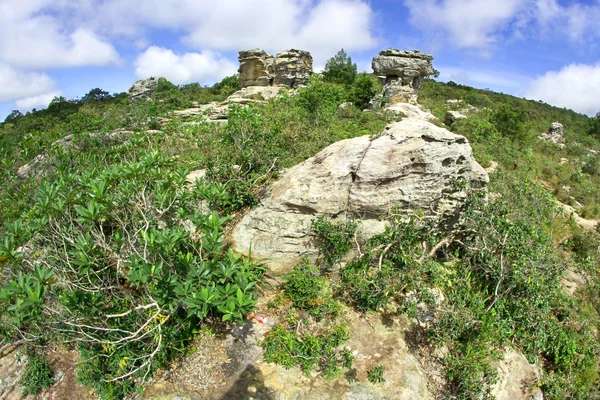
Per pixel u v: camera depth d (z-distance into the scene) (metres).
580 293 8.20
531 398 5.88
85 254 4.96
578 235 10.16
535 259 6.62
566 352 6.50
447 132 7.04
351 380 5.29
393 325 6.13
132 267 5.00
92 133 13.98
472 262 7.29
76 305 4.68
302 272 6.55
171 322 5.57
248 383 5.17
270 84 35.78
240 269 5.71
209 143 10.14
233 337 5.79
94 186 5.47
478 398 5.33
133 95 47.47
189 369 5.34
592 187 15.48
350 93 28.30
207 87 52.16
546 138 30.11
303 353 5.50
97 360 5.25
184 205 6.55
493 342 6.11
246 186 7.43
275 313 6.25
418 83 29.84
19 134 32.41
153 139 12.12
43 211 5.59
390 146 6.71
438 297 6.31
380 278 6.09
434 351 5.92
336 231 6.55
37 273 4.48
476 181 7.40
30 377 5.46
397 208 6.55
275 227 6.81
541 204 9.82
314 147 9.84
